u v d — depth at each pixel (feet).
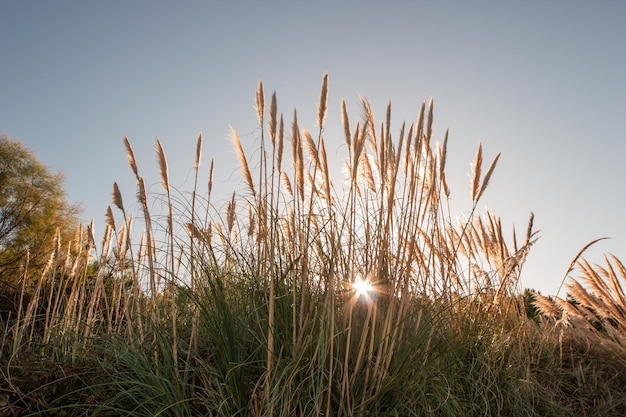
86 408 13.12
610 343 20.43
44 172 64.80
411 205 14.17
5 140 64.64
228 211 17.13
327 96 14.11
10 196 60.54
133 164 14.58
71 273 18.60
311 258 14.15
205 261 14.52
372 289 13.21
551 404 16.58
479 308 18.61
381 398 12.34
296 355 11.95
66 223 61.62
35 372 13.82
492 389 15.88
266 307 13.47
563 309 21.26
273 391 11.42
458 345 15.62
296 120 14.06
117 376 13.51
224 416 11.93
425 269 16.14
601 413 16.97
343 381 11.66
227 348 12.82
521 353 18.07
